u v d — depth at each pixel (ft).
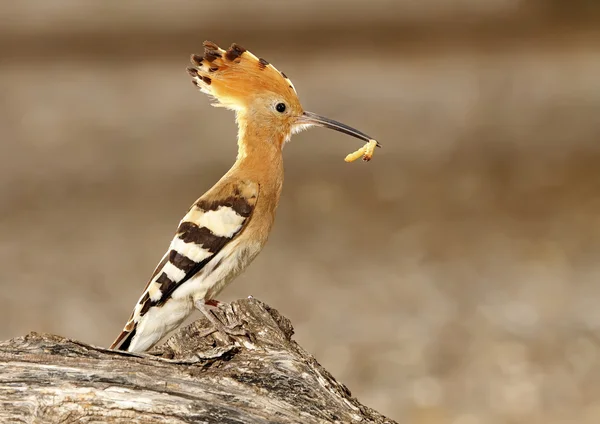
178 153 76.13
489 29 132.05
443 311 43.80
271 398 18.17
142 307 22.72
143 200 62.80
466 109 87.81
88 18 159.33
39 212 60.95
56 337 18.16
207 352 18.76
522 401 35.73
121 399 17.63
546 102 88.94
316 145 78.38
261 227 23.80
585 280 46.60
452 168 68.95
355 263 50.57
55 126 86.74
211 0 183.42
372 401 36.27
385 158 72.69
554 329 41.37
